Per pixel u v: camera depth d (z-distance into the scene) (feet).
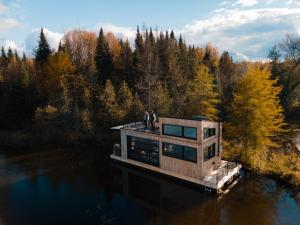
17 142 130.93
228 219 57.77
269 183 74.90
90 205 66.54
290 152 94.17
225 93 155.53
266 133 88.74
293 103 150.41
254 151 89.35
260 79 87.76
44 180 82.69
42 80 164.04
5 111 159.94
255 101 85.81
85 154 109.29
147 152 85.56
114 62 169.17
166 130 77.77
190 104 123.44
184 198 69.31
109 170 90.68
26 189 75.82
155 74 150.20
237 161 88.94
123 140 92.84
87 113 133.49
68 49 188.44
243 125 90.68
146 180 82.33
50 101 142.61
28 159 104.27
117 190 75.25
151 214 61.67
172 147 77.00
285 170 77.77
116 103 132.98
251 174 81.25
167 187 76.28
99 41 161.38
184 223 57.31
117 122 129.90
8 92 165.78
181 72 155.74
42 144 126.62
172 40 191.62
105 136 130.11
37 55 178.09
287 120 141.38
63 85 136.77
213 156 77.10
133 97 136.98
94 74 153.69
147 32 171.22
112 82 152.56
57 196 71.31
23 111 157.07
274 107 90.12
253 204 63.72
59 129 135.03
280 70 160.66
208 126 72.59
